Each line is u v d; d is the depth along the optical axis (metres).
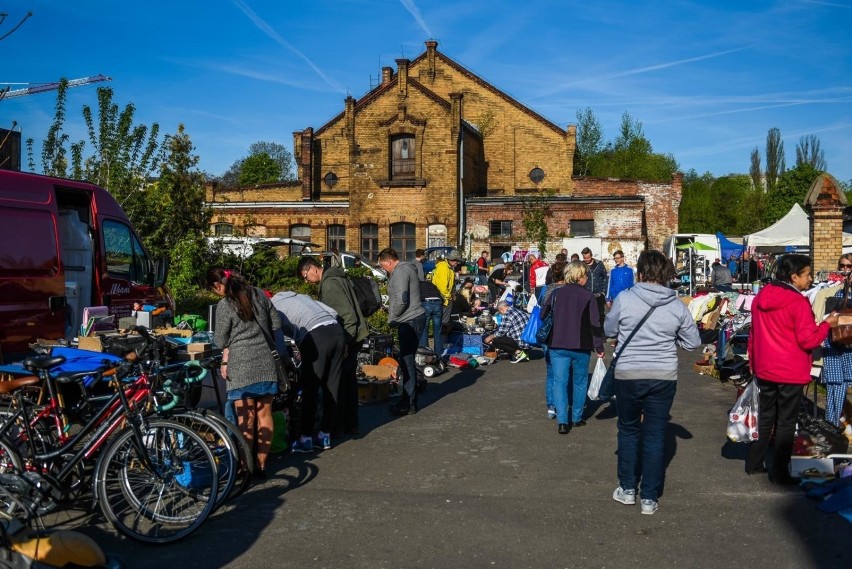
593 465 7.17
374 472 6.98
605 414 9.52
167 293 11.76
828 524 5.47
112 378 5.71
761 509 5.82
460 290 17.50
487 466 7.15
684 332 5.77
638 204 36.91
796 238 30.11
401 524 5.61
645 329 5.77
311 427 7.65
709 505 5.94
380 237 37.53
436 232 37.19
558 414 8.47
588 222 37.44
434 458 7.44
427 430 8.66
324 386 7.81
